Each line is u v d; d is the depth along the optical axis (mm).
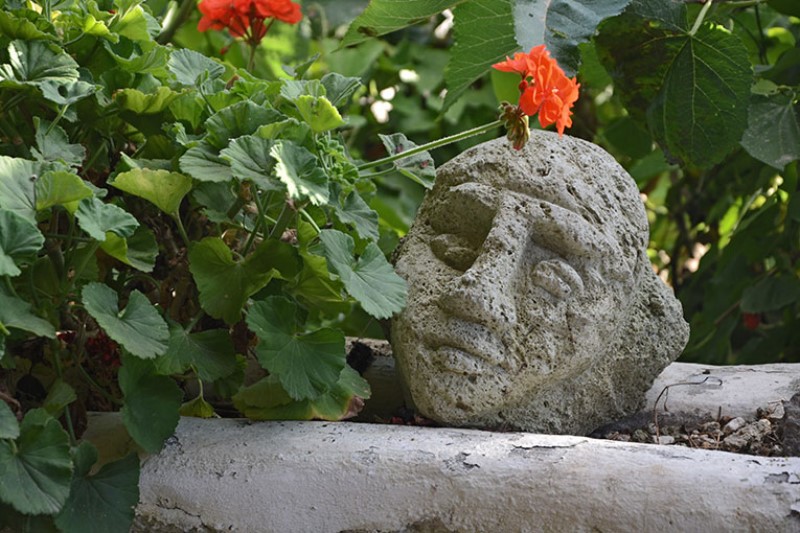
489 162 1780
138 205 1856
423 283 1741
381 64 3609
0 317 1422
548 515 1411
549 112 1603
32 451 1403
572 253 1689
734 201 3154
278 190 1586
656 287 1899
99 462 1622
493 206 1727
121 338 1464
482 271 1641
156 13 2674
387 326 1930
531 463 1457
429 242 1822
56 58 1680
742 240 2777
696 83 2238
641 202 1836
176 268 1827
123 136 1909
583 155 1805
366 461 1508
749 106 2367
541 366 1651
